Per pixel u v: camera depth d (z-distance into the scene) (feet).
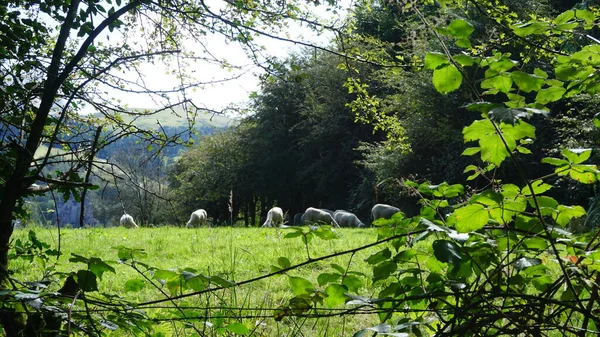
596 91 8.53
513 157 7.07
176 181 148.46
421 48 52.60
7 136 10.31
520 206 7.34
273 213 97.76
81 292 8.36
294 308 8.26
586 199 79.77
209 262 33.47
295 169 153.38
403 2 9.29
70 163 10.43
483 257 7.99
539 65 44.83
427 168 104.32
